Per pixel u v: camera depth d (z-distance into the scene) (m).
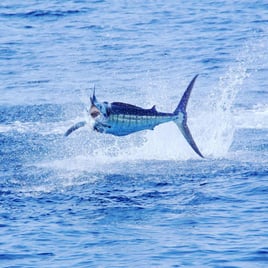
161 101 102.56
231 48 125.81
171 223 61.25
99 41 131.88
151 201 66.50
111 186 71.00
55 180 73.25
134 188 70.19
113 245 57.25
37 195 68.94
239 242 56.94
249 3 152.25
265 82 109.81
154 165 77.00
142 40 131.38
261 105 99.06
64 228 60.81
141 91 107.00
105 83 111.06
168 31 136.00
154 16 145.25
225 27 136.88
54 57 124.75
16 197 68.38
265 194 67.12
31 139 87.75
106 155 81.00
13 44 131.62
